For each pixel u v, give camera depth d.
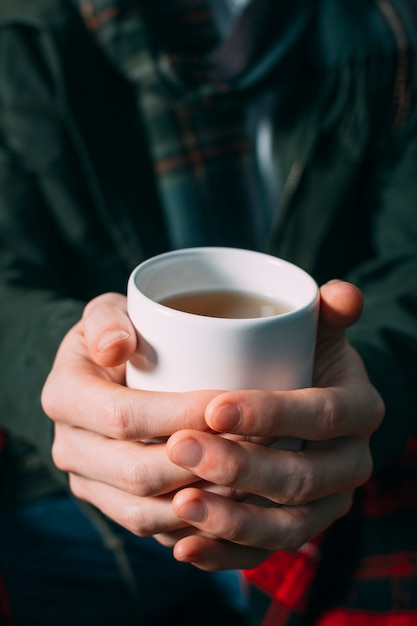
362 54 0.69
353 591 0.52
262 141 0.76
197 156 0.74
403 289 0.57
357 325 0.54
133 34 0.69
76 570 0.59
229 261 0.41
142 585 0.60
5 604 0.55
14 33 0.69
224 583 0.63
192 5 0.77
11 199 0.67
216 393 0.35
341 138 0.69
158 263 0.40
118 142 0.71
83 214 0.70
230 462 0.35
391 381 0.48
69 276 0.72
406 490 0.56
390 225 0.68
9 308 0.55
